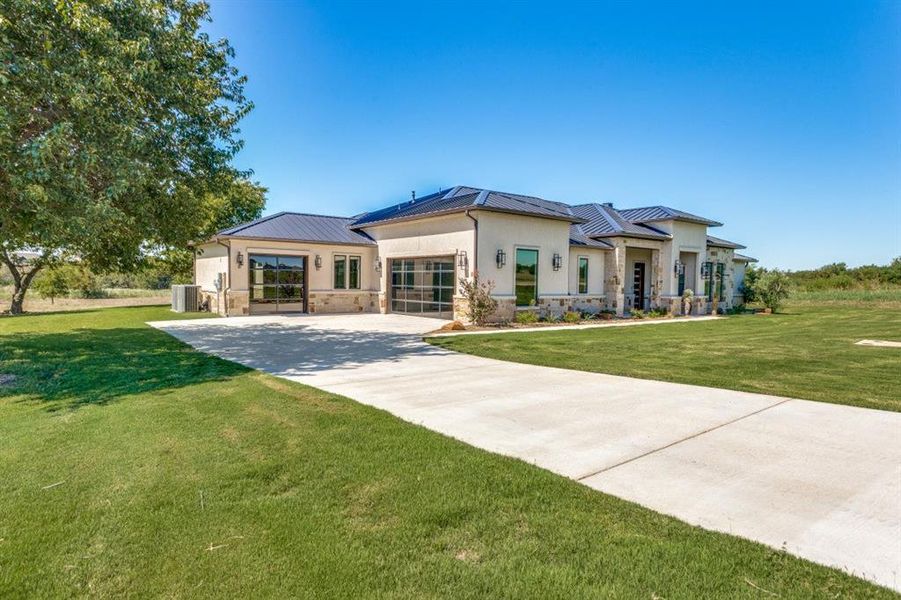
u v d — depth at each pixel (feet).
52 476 12.38
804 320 63.36
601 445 14.66
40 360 29.14
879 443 14.74
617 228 67.67
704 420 17.26
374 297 71.67
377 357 31.48
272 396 20.11
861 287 125.80
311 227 70.54
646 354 33.12
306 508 10.60
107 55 26.43
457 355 32.63
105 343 36.29
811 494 11.27
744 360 30.58
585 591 7.71
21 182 22.12
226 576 8.16
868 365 28.68
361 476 12.22
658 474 12.47
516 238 56.03
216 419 16.93
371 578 8.11
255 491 11.44
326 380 23.99
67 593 7.72
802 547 9.00
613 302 67.21
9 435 15.83
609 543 9.14
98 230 26.68
